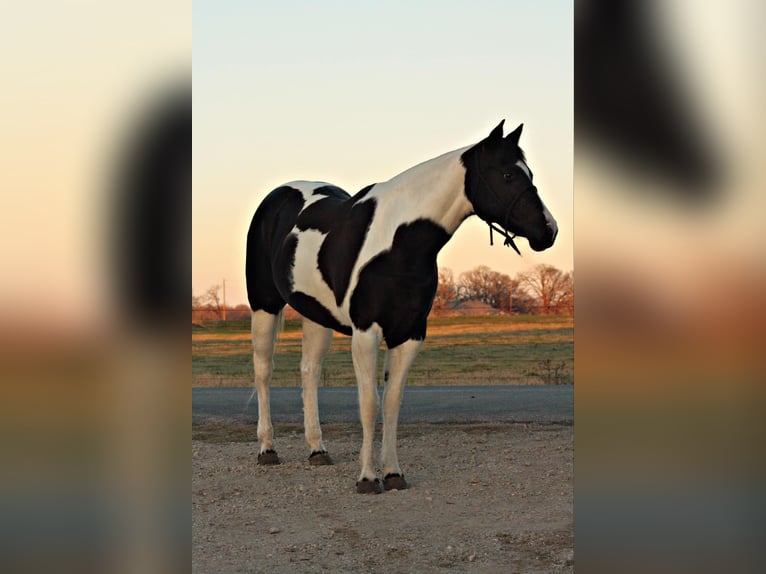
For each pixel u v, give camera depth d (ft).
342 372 48.93
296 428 27.58
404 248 17.29
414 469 20.51
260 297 21.76
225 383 45.14
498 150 16.63
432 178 17.35
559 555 13.25
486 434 25.07
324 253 18.79
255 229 21.98
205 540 14.75
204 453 23.29
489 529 15.01
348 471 20.48
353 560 13.46
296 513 16.66
